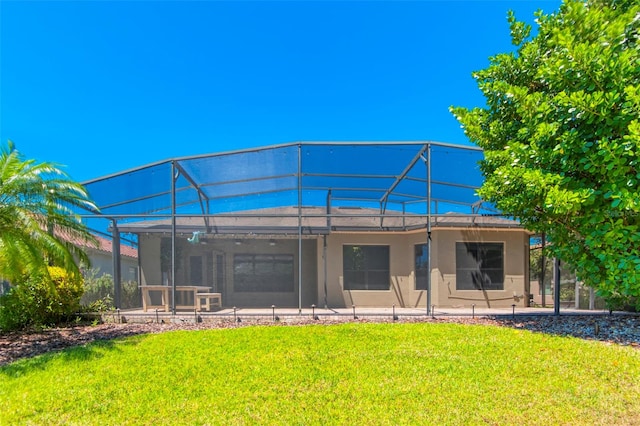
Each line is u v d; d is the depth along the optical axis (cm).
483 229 1302
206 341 714
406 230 1371
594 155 397
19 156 825
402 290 1379
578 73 413
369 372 522
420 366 544
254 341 708
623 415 385
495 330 788
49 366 578
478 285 1291
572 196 416
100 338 794
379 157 1022
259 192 1283
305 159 1022
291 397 440
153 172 1039
